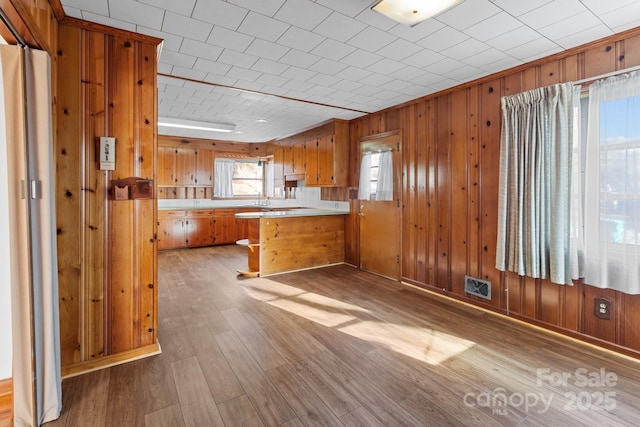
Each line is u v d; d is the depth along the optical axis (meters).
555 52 2.61
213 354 2.42
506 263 3.00
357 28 2.25
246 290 3.95
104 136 2.21
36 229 1.68
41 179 1.70
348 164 5.18
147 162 2.37
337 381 2.09
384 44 2.49
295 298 3.67
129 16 2.07
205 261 5.52
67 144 2.11
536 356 2.40
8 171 1.59
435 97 3.75
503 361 2.33
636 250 2.24
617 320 2.42
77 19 2.09
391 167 4.40
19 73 1.60
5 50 1.59
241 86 3.49
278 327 2.89
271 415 1.77
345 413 1.79
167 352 2.44
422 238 3.97
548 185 2.68
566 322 2.71
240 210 7.34
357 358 2.37
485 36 2.35
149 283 2.41
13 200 1.61
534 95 2.73
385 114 4.47
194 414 1.78
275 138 6.89
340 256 5.34
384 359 2.36
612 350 2.45
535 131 2.73
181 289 3.97
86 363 2.19
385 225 4.52
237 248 6.77
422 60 2.79
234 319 3.06
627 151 2.26
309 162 5.70
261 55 2.70
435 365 2.28
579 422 1.72
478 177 3.32
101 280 2.24
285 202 7.23
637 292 2.25
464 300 3.50
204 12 2.04
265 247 4.62
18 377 1.64
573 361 2.33
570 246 2.57
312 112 4.61
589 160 2.44
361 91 3.65
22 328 1.63
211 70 3.04
